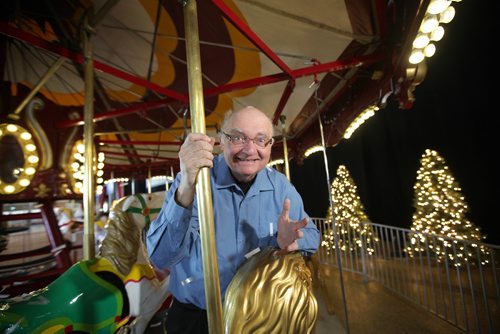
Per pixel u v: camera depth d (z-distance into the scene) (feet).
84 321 3.94
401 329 8.25
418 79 5.85
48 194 8.88
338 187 18.48
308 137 14.38
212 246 2.15
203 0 7.55
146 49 10.52
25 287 8.47
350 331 8.21
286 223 2.66
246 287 2.53
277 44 8.60
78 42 6.70
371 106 8.32
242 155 3.15
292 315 2.53
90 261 4.70
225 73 10.96
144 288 5.89
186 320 3.69
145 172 25.08
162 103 8.71
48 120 8.87
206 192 2.21
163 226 2.91
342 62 7.06
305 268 2.95
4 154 7.13
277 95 11.90
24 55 9.75
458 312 8.93
